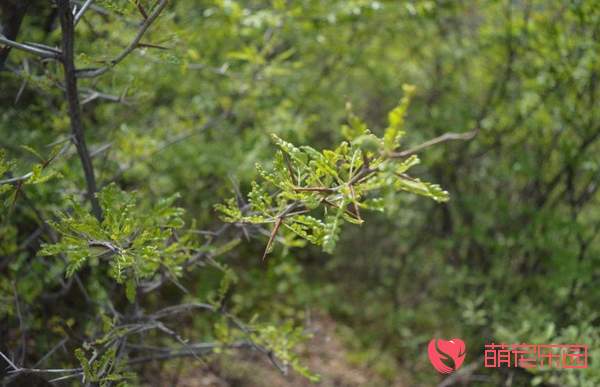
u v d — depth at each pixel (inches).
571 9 147.9
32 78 90.1
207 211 156.2
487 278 174.2
